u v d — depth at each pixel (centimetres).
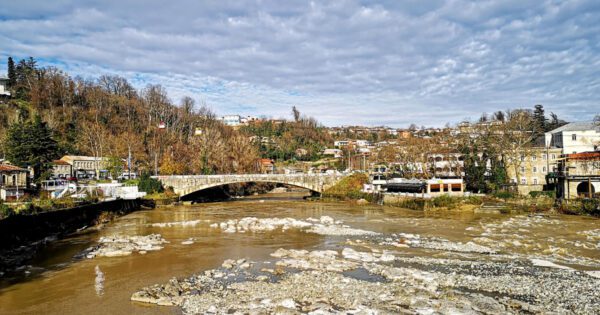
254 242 5444
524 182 11712
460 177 12700
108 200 8738
